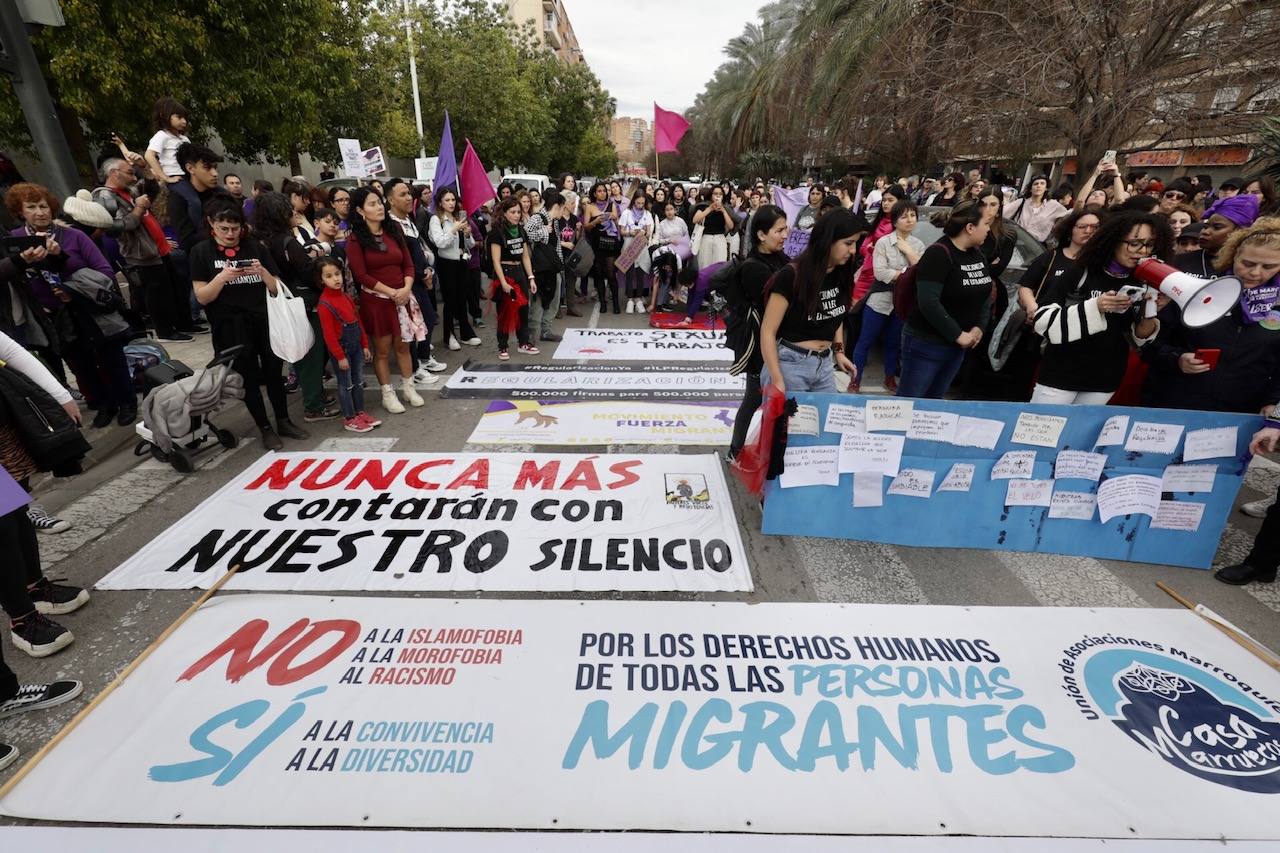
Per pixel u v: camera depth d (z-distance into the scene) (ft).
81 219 17.30
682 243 28.63
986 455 10.53
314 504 11.91
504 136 80.53
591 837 6.09
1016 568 10.52
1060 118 36.35
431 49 71.26
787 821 6.27
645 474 13.19
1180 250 15.97
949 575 10.28
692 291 28.32
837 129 62.69
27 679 7.93
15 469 8.44
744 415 12.98
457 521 11.41
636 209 32.45
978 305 12.00
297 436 14.93
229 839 6.01
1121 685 8.02
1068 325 10.25
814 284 9.96
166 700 7.46
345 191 19.85
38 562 8.88
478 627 8.68
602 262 30.04
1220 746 7.23
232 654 8.15
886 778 6.73
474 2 76.74
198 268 12.80
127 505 12.13
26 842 5.94
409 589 9.56
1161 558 10.75
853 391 16.93
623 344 24.49
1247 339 10.05
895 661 8.29
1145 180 29.19
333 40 49.88
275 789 6.47
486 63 74.13
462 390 18.79
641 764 6.81
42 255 12.37
